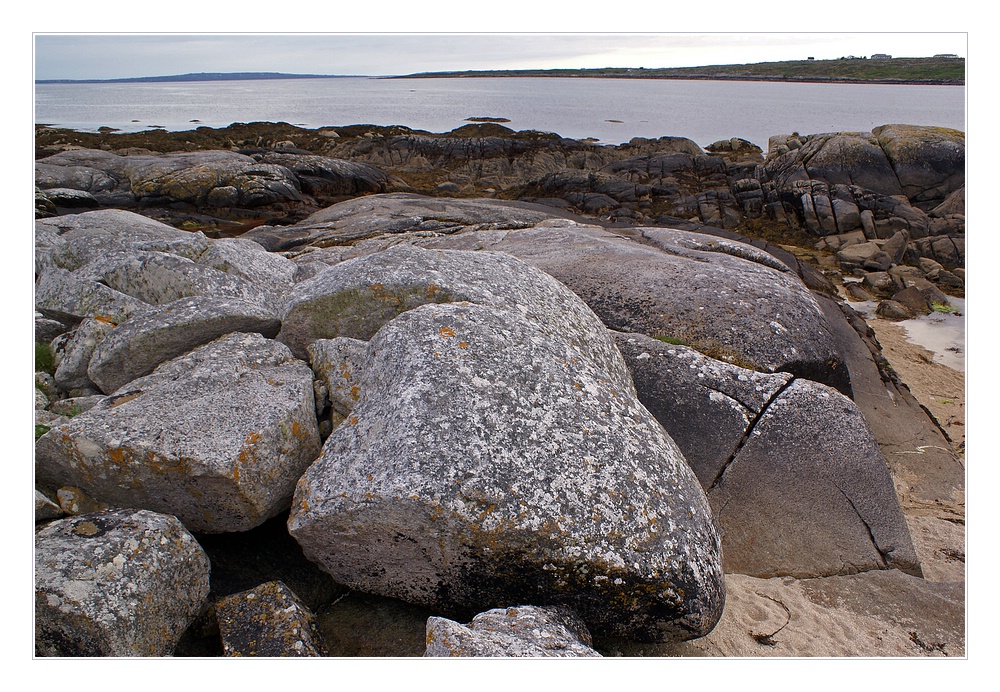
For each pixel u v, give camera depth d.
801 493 5.13
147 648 3.53
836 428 5.42
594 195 19.02
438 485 3.54
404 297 5.31
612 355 5.66
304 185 19.94
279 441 4.26
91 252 7.56
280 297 6.84
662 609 3.79
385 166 23.89
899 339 10.85
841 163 18.53
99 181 18.17
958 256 14.72
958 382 9.18
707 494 5.12
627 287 6.88
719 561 3.98
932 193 18.11
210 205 18.20
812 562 4.87
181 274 6.34
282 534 4.39
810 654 4.04
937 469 6.43
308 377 4.81
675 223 16.19
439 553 3.70
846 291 13.30
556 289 6.09
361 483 3.70
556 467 3.82
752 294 6.66
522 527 3.58
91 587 3.41
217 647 3.76
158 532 3.72
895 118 12.58
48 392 5.59
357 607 4.07
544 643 3.39
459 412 3.88
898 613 4.48
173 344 5.30
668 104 16.89
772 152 20.83
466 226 12.40
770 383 5.66
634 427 4.32
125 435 4.02
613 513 3.76
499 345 4.42
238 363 4.78
